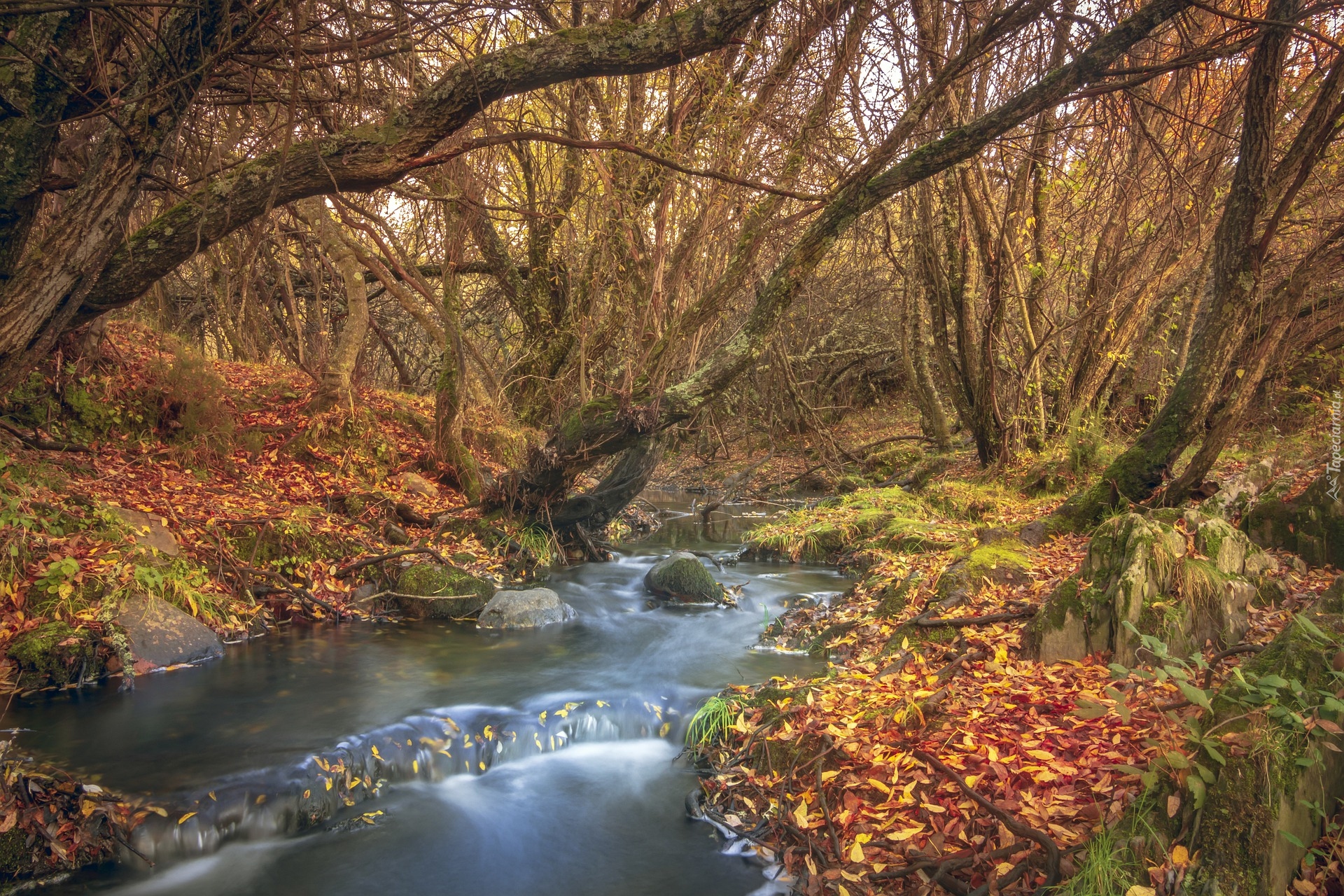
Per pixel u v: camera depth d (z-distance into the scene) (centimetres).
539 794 458
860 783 388
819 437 1747
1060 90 581
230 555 729
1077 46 643
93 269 404
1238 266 666
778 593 900
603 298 1145
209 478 867
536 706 542
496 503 981
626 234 816
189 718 505
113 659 564
